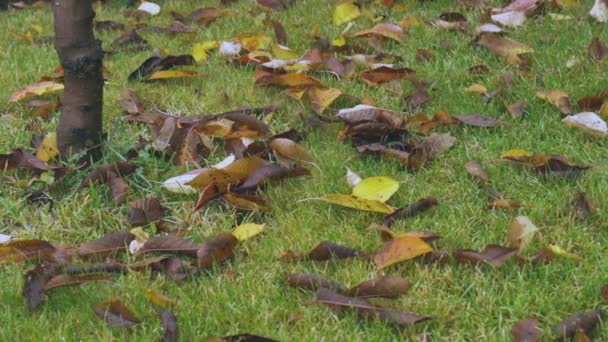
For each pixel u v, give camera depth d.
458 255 3.27
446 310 3.05
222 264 3.39
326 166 4.00
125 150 4.14
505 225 3.54
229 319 3.06
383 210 3.57
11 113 4.70
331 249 3.33
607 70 4.74
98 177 3.91
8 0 7.02
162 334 2.96
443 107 4.56
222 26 5.95
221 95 4.71
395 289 3.09
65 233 3.70
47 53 5.51
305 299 3.15
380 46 5.27
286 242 3.50
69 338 2.96
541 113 4.40
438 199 3.73
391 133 4.20
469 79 4.85
